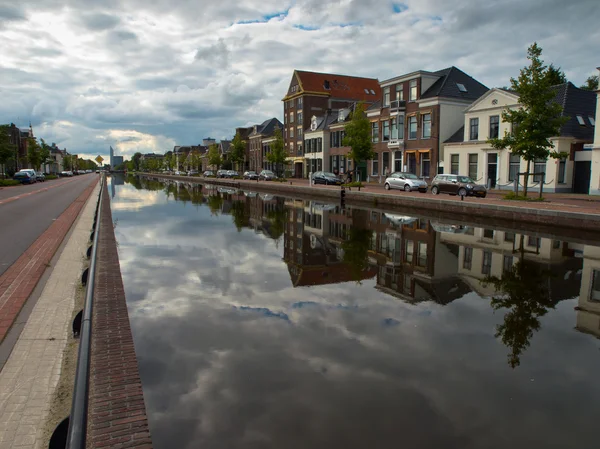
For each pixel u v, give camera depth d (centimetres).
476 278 931
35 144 7400
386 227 1762
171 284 863
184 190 4694
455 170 3631
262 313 689
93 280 512
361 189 3562
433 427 385
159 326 627
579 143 2898
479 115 3397
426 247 1310
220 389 447
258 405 418
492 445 361
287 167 6931
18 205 2155
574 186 2925
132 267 1012
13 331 486
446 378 475
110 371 393
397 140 4156
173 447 354
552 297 788
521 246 1328
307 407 414
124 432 309
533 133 2256
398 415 404
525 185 2367
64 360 417
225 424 387
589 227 1559
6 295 613
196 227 1736
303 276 939
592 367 504
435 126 3812
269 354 534
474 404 423
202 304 733
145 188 5100
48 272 767
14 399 346
